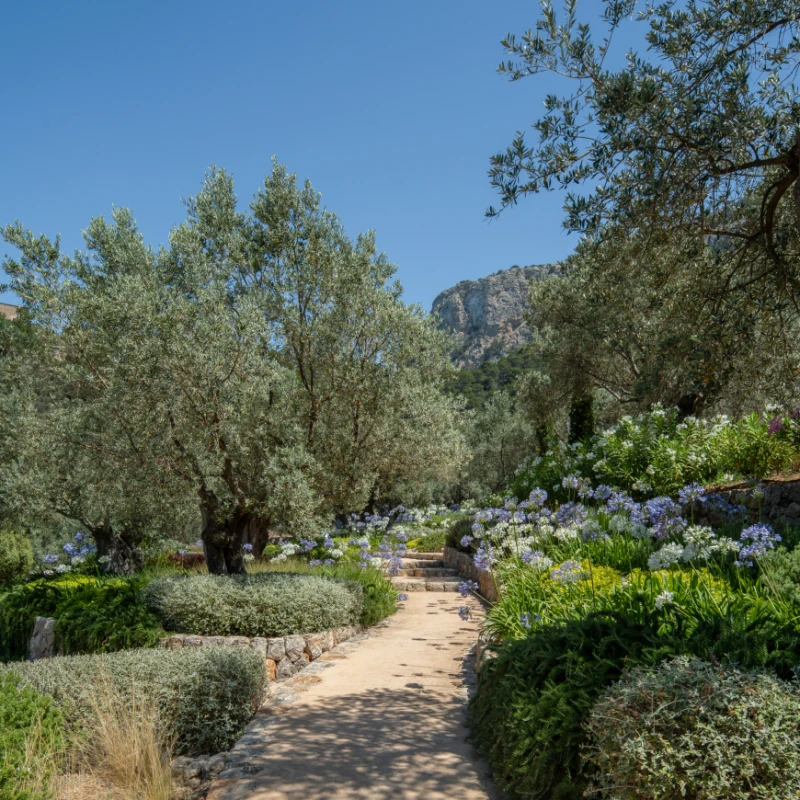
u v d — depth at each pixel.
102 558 13.97
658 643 3.58
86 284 10.98
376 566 11.60
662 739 2.71
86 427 9.91
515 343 135.25
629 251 7.29
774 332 7.69
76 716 4.86
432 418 11.47
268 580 9.09
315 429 10.38
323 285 9.92
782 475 8.72
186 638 8.21
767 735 2.61
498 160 6.74
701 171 6.44
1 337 12.62
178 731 5.15
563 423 23.09
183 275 9.84
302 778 4.05
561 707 3.50
